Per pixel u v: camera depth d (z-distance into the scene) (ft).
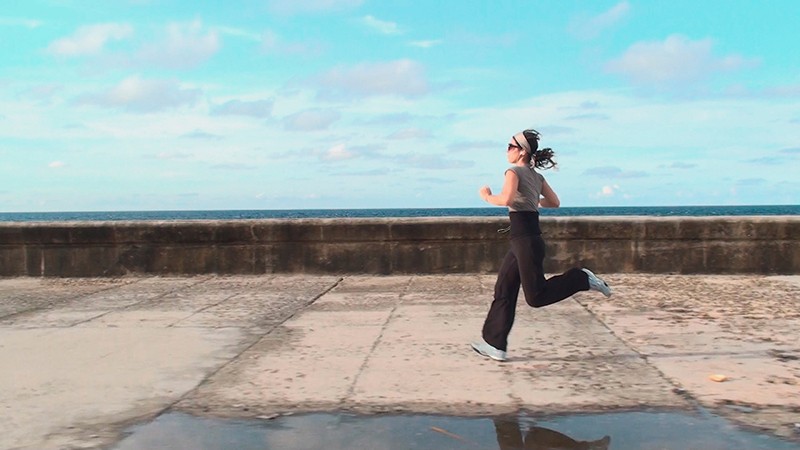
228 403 12.67
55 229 32.83
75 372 15.10
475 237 31.68
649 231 30.91
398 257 31.94
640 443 10.36
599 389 13.19
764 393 12.75
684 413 11.69
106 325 20.71
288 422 11.56
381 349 16.89
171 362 15.88
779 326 18.93
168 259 32.73
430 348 16.94
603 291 15.61
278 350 16.97
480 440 10.59
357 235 31.96
